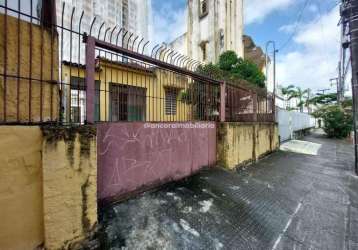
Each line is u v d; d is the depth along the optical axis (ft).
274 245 9.59
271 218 11.91
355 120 22.25
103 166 10.14
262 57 63.67
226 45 52.95
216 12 52.90
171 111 15.94
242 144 21.44
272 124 31.35
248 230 10.44
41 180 7.04
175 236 9.02
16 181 6.52
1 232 6.25
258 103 27.50
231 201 13.01
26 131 6.68
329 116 57.88
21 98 7.34
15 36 7.26
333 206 14.12
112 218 9.36
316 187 17.76
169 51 14.83
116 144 10.75
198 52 57.82
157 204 11.15
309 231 10.95
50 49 8.18
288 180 18.80
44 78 8.00
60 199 7.27
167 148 13.96
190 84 16.98
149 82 14.10
